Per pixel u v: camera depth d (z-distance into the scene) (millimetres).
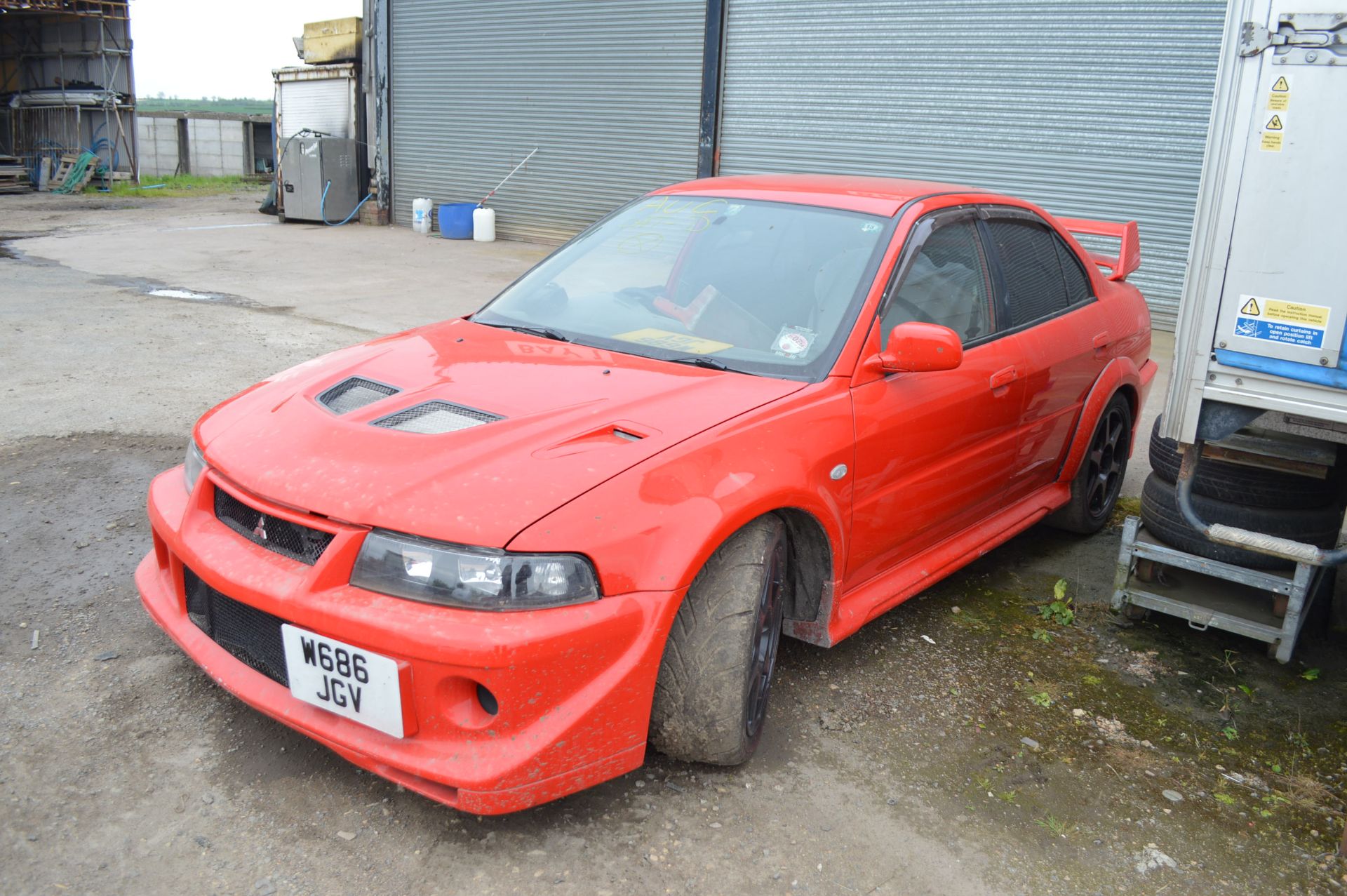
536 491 2168
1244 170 2639
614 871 2221
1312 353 2619
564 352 2979
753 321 3047
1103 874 2354
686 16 13516
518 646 2023
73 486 4293
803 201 3461
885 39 11906
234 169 35125
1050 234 4160
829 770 2658
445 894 2119
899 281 3131
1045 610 3748
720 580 2428
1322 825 2596
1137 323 4645
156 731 2604
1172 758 2859
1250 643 3619
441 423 2451
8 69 28500
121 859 2158
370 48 17203
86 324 7672
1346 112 2463
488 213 15750
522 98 15523
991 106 11305
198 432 2752
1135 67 10336
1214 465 3340
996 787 2656
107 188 25125
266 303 9156
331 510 2178
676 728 2443
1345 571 4289
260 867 2164
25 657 2916
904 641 3461
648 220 3650
